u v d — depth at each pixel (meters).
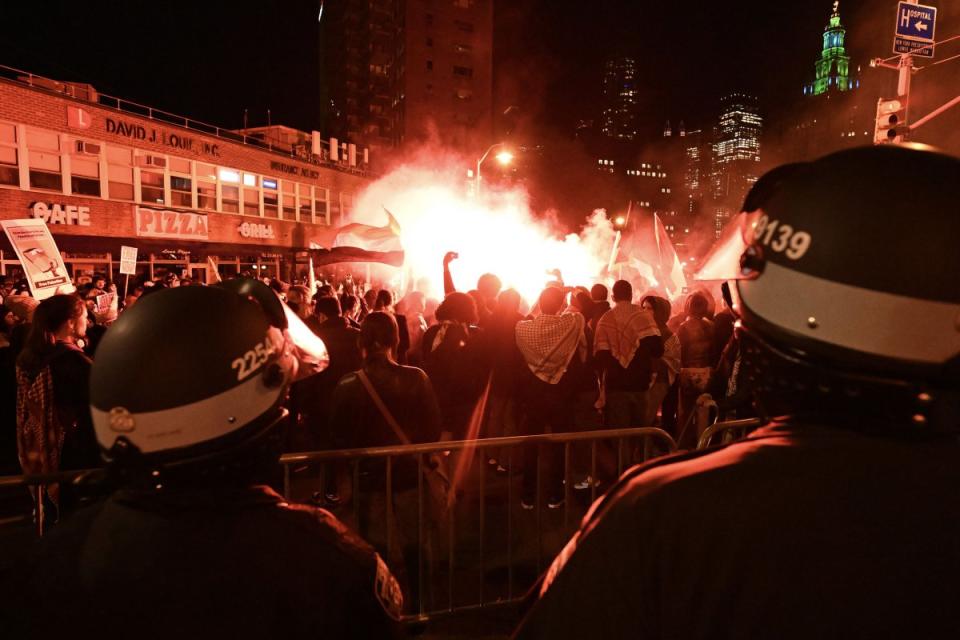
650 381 5.41
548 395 5.08
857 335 0.70
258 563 0.96
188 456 0.97
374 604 1.07
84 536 1.00
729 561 0.71
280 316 1.18
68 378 3.77
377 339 3.35
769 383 0.81
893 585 0.66
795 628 0.67
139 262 21.36
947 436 0.73
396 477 3.26
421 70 67.00
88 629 0.93
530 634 0.84
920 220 0.69
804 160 0.91
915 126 12.19
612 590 0.77
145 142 21.34
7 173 17.00
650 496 0.78
